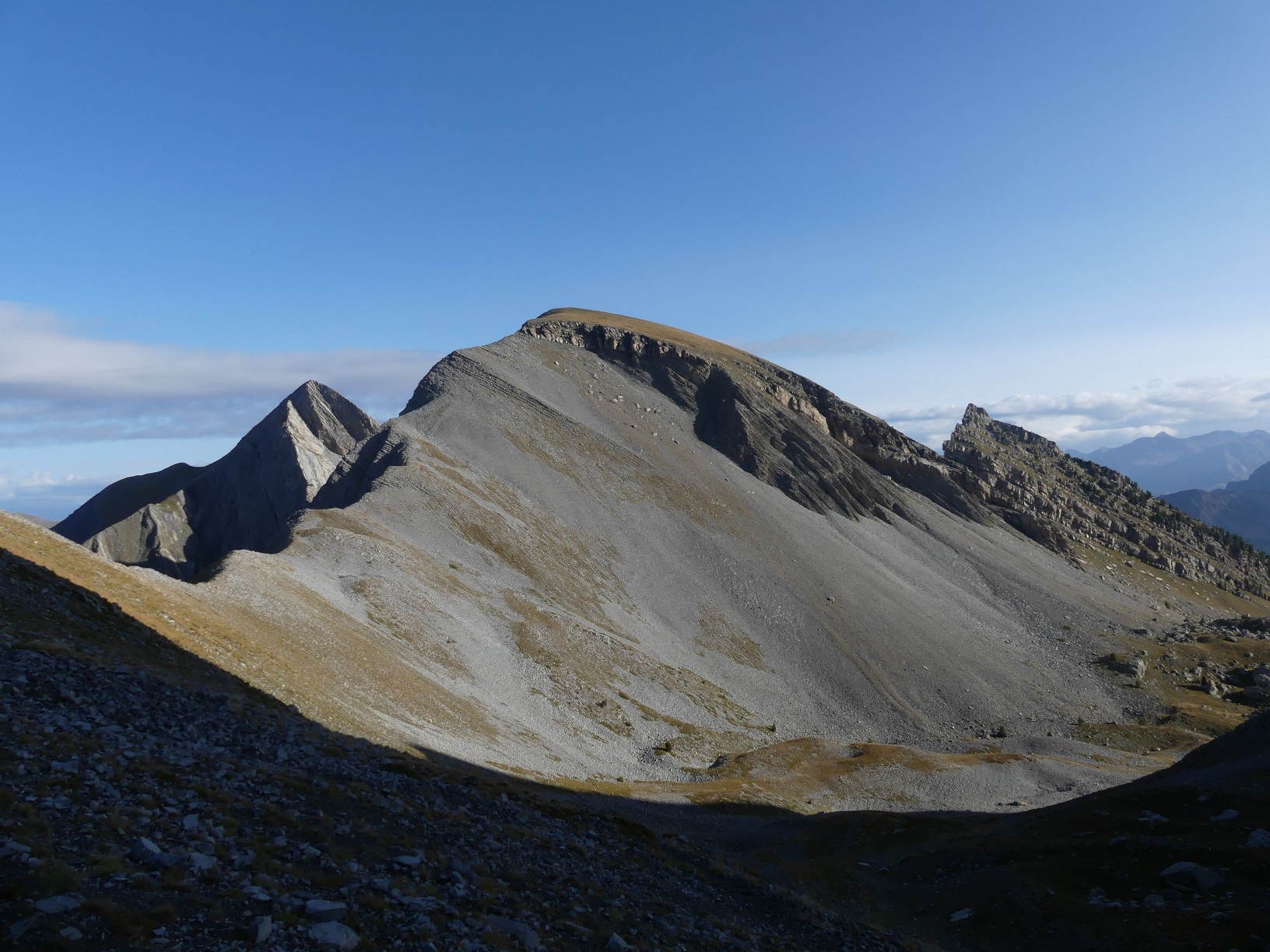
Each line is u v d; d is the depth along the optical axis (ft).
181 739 90.43
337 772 99.50
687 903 107.65
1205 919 118.42
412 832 87.66
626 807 208.03
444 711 222.07
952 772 309.22
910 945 121.39
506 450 603.26
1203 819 157.99
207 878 57.57
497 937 66.28
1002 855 162.91
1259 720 189.88
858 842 201.77
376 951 56.70
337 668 200.03
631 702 342.64
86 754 73.00
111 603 140.46
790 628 524.11
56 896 48.60
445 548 421.18
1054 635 626.64
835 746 339.77
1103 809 175.52
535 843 103.65
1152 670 584.81
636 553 546.26
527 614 374.02
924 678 509.35
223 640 159.63
